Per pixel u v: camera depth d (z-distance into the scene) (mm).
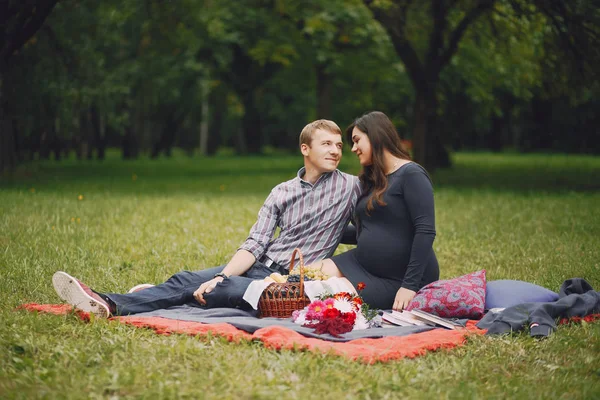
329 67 24406
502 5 17328
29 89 18859
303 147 5438
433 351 4195
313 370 3734
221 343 4219
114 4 21453
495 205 12906
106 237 8703
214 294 4984
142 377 3590
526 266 7293
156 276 6625
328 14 22438
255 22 24156
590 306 4848
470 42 21828
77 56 20844
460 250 8328
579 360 4012
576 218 10906
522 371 3908
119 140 57812
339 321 4438
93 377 3580
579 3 15156
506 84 24078
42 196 13367
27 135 20266
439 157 27562
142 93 28734
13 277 6172
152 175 23578
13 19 16406
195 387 3490
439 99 24188
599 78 17078
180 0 20234
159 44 22000
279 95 41562
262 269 5332
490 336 4438
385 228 5215
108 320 4676
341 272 5238
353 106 30328
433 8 18641
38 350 4035
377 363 3912
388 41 23328
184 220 10562
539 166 28891
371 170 5410
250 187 18281
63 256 7195
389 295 5184
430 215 5055
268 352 4027
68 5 19922
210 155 47719
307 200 5426
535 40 17891
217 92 32969
